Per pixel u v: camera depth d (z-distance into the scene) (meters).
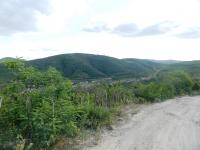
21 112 9.23
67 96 10.22
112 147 9.65
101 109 13.83
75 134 10.56
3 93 9.45
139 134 11.41
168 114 16.03
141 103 20.84
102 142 10.20
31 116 9.20
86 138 10.53
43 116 9.08
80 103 13.42
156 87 24.58
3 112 9.23
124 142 10.24
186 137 10.95
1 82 9.49
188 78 31.31
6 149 8.29
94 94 16.78
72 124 9.77
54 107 9.62
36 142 8.93
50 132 9.05
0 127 9.17
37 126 8.92
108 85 20.81
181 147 9.70
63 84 9.94
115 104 17.81
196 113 16.34
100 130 11.83
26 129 9.19
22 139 8.48
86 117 12.45
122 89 20.88
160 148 9.55
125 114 15.73
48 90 9.73
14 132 8.94
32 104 9.48
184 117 15.07
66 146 9.50
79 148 9.44
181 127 12.66
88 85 18.75
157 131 11.92
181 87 29.62
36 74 9.70
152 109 17.88
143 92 22.72
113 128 12.35
